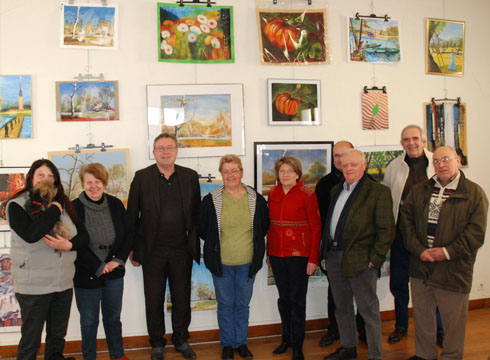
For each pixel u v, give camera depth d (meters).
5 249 2.93
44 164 2.19
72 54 3.02
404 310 3.01
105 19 3.04
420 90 3.54
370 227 2.43
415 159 2.79
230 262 2.64
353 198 2.46
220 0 3.19
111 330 2.48
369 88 3.43
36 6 2.98
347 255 2.43
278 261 2.65
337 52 3.37
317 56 3.31
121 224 2.46
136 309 3.05
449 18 3.60
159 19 3.08
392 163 2.93
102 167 2.41
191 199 2.73
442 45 3.57
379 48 3.44
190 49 3.13
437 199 2.39
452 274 2.30
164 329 2.79
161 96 3.09
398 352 2.80
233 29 3.19
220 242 2.65
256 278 3.21
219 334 2.98
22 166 2.96
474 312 3.56
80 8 3.02
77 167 3.00
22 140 2.97
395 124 3.49
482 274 3.67
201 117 3.14
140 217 2.75
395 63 3.49
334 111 3.36
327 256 2.62
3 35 2.94
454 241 2.30
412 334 3.09
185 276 2.74
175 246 2.70
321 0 3.35
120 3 3.07
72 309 2.98
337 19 3.37
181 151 3.12
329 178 2.88
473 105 3.66
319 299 3.31
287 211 2.61
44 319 2.14
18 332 2.94
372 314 2.46
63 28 2.99
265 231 2.72
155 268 2.68
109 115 3.04
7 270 2.93
